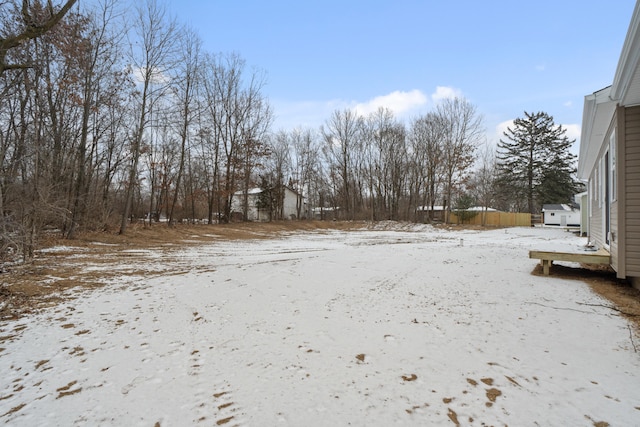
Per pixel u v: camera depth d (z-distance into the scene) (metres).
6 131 8.57
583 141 7.85
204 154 25.66
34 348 3.53
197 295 5.57
